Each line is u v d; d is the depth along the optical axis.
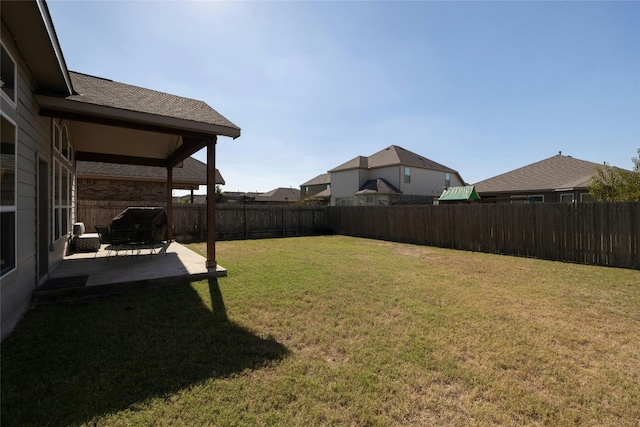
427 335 3.28
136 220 7.13
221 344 2.99
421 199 25.09
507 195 17.73
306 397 2.20
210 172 5.77
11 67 3.14
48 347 2.83
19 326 3.29
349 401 2.17
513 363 2.71
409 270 6.58
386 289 5.03
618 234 7.07
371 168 26.02
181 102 6.34
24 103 3.58
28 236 3.80
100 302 4.16
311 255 8.53
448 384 2.40
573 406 2.16
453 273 6.33
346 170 26.98
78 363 2.56
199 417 1.96
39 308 3.89
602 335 3.32
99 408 2.01
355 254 8.85
